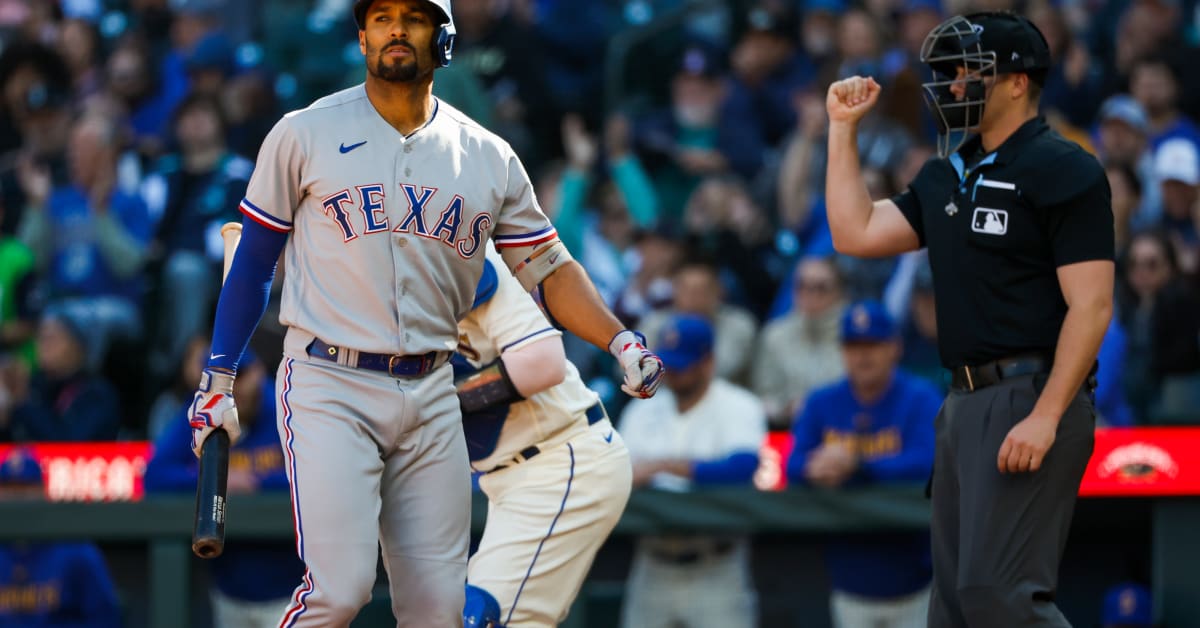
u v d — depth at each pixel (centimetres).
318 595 1189
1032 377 1352
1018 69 1361
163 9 3900
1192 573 1991
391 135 1230
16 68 3481
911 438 2116
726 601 2045
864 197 1460
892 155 2975
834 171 1468
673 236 2983
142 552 2144
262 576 2048
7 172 3350
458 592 1259
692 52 3478
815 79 3544
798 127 3347
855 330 2109
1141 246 2706
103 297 3095
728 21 3778
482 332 1461
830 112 1475
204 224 3109
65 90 3575
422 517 1252
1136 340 2681
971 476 1364
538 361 1432
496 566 1477
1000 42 1362
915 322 2736
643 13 3841
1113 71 3462
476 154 1262
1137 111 3306
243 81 3422
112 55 3797
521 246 1315
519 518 1488
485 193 1259
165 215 3139
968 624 1372
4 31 3891
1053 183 1327
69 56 3784
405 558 1247
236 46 3747
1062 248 1328
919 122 3041
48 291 3102
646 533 2039
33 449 2552
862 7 3647
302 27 3741
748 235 3123
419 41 1209
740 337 2719
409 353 1231
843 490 2025
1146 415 2458
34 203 3253
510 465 1504
